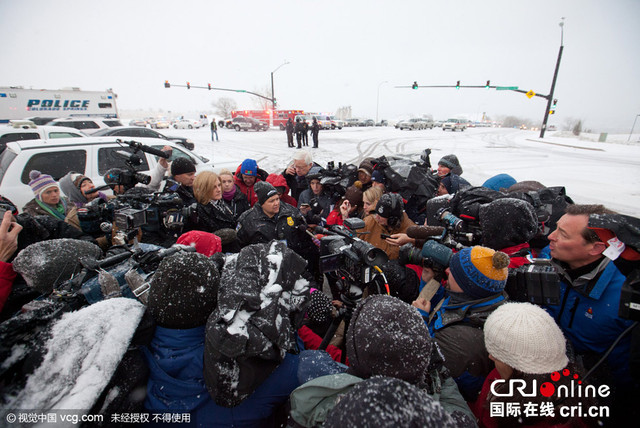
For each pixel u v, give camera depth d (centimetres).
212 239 187
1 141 641
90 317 96
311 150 1548
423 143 1969
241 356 94
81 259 128
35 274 126
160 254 142
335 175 337
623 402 122
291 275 123
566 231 133
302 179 403
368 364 87
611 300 128
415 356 84
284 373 117
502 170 1066
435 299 179
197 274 104
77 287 118
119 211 166
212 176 262
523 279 138
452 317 132
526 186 256
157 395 103
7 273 140
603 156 1520
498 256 116
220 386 94
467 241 184
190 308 103
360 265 139
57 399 79
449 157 389
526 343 96
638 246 102
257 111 3362
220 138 2222
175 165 273
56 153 441
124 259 141
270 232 236
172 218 202
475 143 2062
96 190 257
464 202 213
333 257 151
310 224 263
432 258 149
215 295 108
